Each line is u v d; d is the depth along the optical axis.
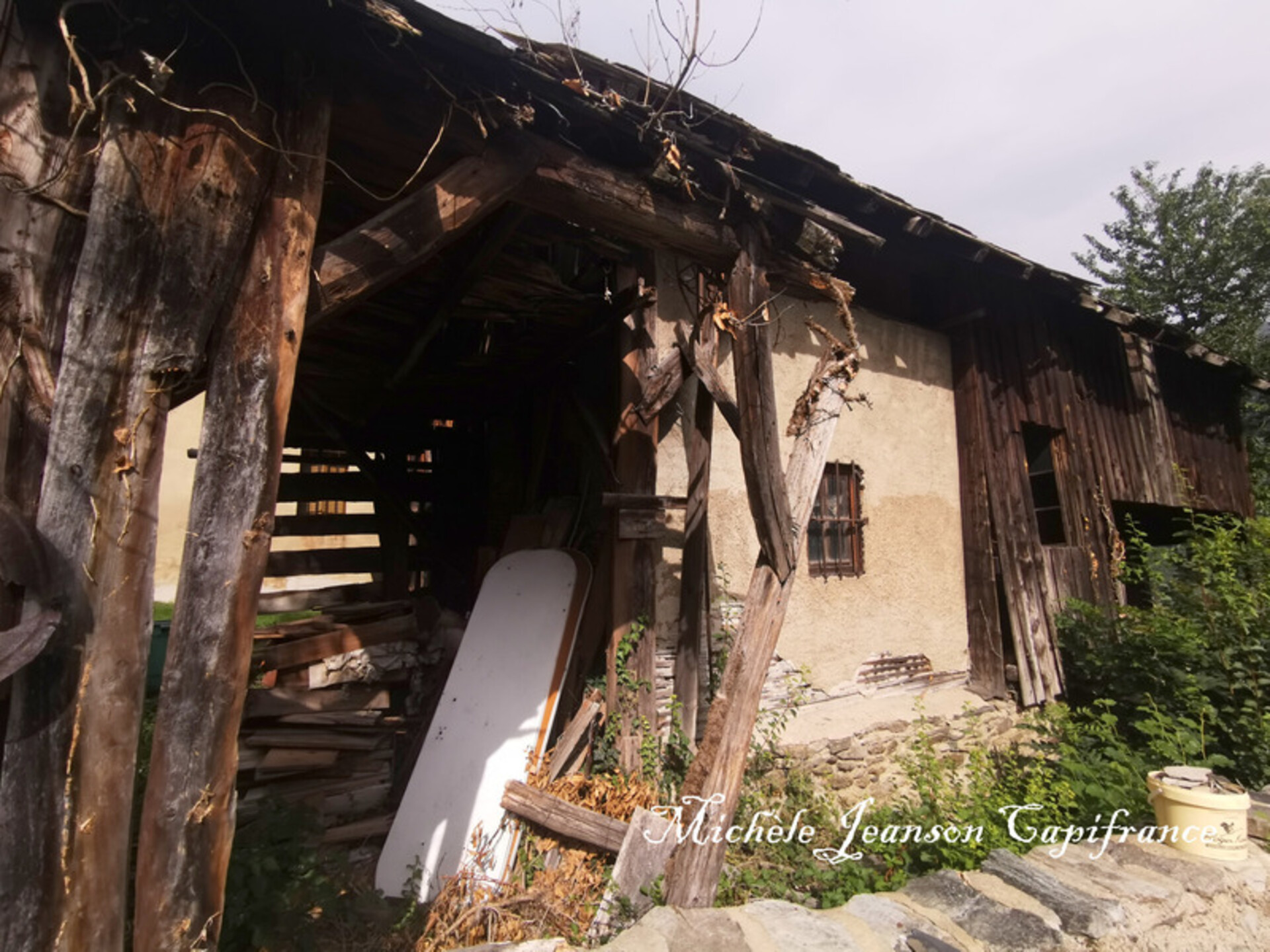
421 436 5.98
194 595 1.57
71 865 1.41
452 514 6.00
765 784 4.05
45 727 1.40
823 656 4.79
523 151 2.19
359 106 1.95
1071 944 2.23
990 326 6.16
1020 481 6.04
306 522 5.38
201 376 1.68
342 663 3.90
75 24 1.56
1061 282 5.86
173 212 1.57
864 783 4.55
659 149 2.46
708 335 3.68
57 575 1.42
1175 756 3.61
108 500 1.48
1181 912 2.49
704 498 4.00
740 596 4.35
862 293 5.58
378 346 4.01
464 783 3.42
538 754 3.41
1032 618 5.77
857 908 2.41
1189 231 12.70
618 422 3.97
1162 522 9.05
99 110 1.52
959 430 5.98
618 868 2.83
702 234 2.69
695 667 3.94
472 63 2.03
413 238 1.98
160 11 1.64
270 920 2.48
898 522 5.40
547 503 4.86
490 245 2.84
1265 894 2.67
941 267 6.01
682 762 3.75
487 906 2.88
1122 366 7.43
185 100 1.63
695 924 2.22
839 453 5.08
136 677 1.51
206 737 1.56
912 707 5.03
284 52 1.78
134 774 1.52
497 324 4.29
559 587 3.92
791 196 2.84
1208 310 12.34
